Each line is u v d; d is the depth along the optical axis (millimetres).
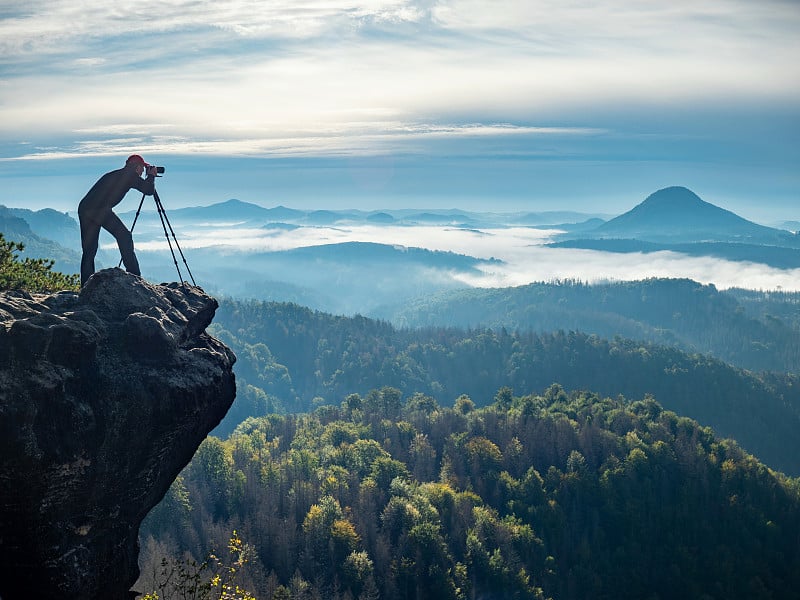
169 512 102250
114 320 17859
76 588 16250
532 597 116812
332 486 126688
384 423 174500
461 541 120688
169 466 18234
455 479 148000
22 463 15297
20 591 16125
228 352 20031
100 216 20547
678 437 172875
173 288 19938
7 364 15695
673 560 137875
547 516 141750
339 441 166375
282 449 160375
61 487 15891
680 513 148000
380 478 137250
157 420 17047
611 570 134375
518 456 162000
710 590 134000
